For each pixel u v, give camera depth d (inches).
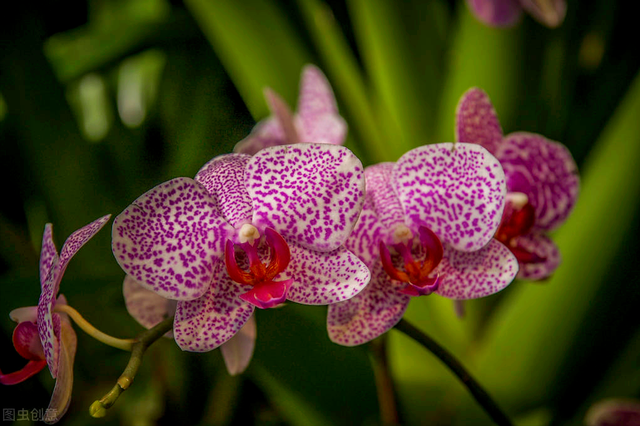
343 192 12.2
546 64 20.0
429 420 18.6
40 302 12.0
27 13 19.6
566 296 18.2
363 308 12.9
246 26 20.9
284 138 17.7
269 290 12.2
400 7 20.5
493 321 19.3
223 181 12.6
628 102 18.6
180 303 12.3
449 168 12.5
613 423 14.7
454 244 12.9
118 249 11.8
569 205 15.2
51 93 20.0
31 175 21.0
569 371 18.5
